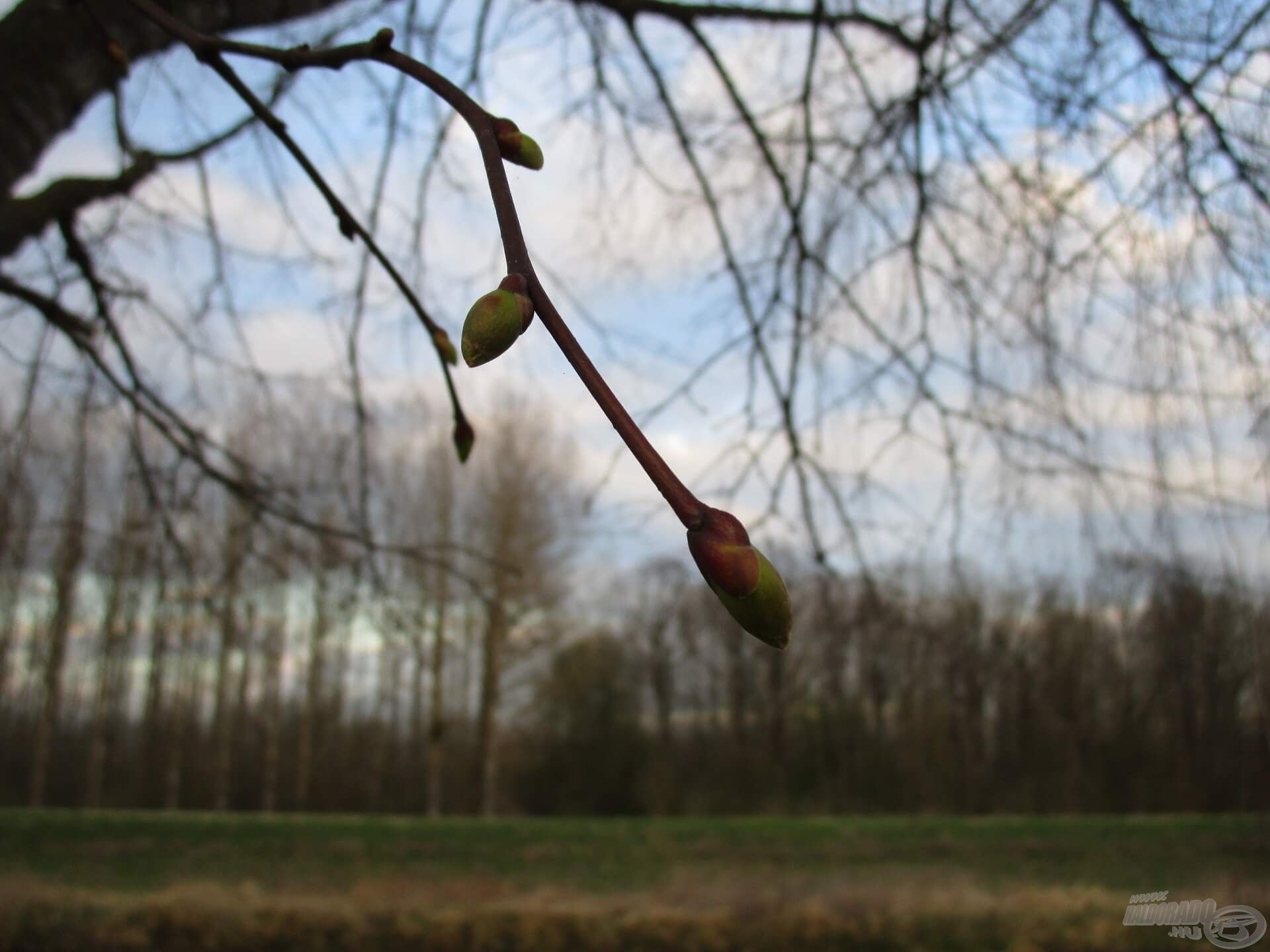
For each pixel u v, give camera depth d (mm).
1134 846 9531
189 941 8703
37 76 3164
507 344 647
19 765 16562
